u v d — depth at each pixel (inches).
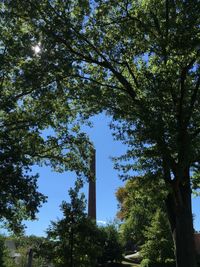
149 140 671.1
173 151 670.5
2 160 777.6
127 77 863.7
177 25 708.7
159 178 696.4
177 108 723.4
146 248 1772.9
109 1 782.5
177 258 714.2
